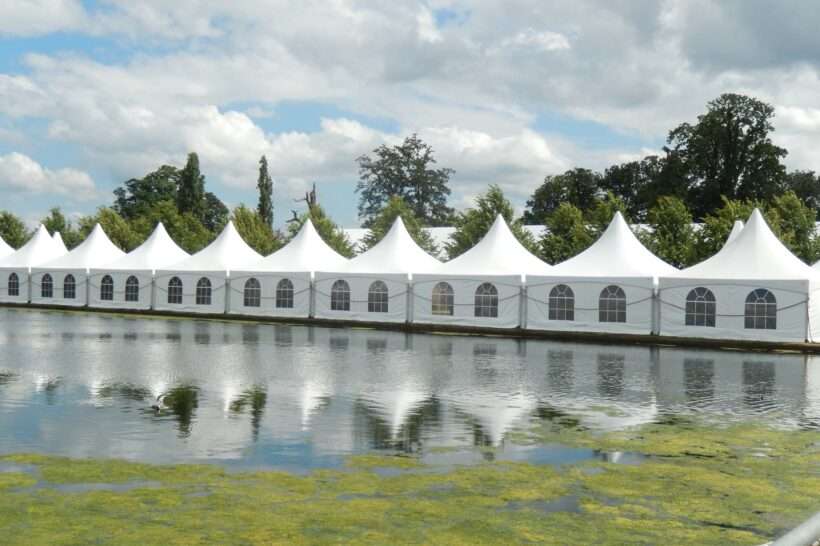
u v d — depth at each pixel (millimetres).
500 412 12031
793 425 11297
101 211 65188
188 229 67312
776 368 18359
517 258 30688
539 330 27766
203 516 6906
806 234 45188
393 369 17203
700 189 70062
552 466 8844
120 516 6883
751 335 24391
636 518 7074
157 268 38094
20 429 10312
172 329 28062
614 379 16062
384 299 31172
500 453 9398
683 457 9344
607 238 29594
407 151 97000
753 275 25031
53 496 7426
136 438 9844
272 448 9414
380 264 32438
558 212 50125
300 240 35938
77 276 39750
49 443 9523
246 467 8539
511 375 16500
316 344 23078
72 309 39531
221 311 35250
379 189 96625
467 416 11656
